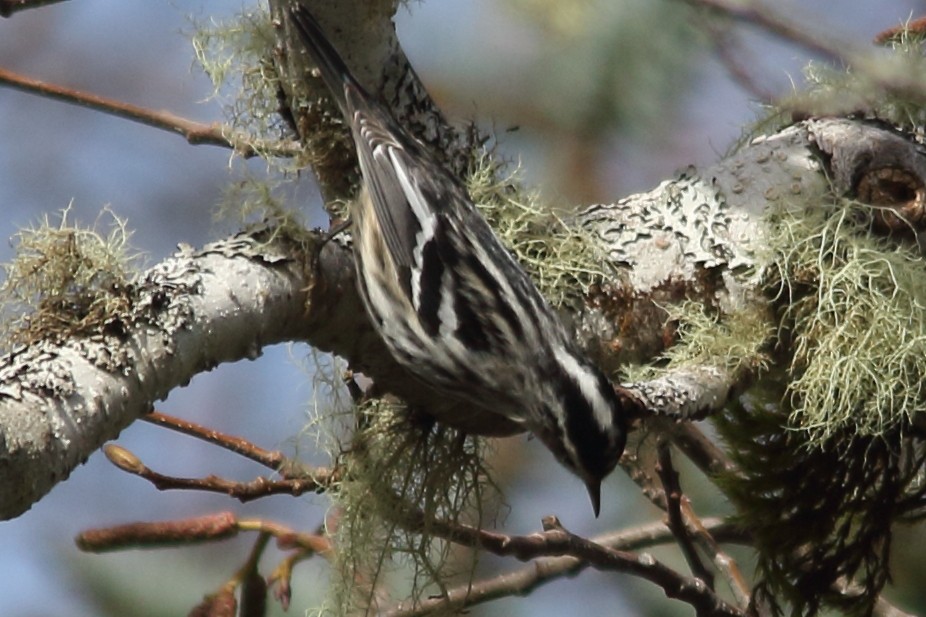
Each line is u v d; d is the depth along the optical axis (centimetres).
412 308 817
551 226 862
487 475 880
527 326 834
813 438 851
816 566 946
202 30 893
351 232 812
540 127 891
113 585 964
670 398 809
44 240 716
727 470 991
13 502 639
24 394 653
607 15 805
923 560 1085
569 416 823
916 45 926
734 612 902
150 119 1013
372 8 821
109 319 694
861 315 855
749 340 845
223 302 734
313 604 955
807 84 917
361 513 862
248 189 784
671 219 877
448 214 845
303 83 845
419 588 922
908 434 935
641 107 851
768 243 867
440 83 922
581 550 881
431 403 855
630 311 853
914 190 904
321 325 802
